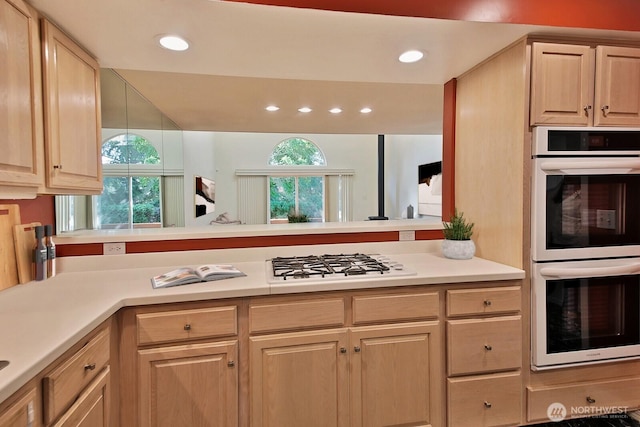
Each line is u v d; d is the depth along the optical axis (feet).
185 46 5.57
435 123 15.05
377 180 31.83
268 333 4.98
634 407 6.05
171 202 14.43
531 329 5.72
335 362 5.17
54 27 4.76
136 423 4.59
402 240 7.38
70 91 5.14
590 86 5.64
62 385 3.24
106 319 4.11
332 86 9.78
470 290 5.53
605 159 5.65
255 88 9.90
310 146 31.17
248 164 29.96
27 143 4.26
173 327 4.64
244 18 4.75
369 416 5.30
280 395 5.02
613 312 5.85
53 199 6.25
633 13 5.44
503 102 6.03
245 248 6.70
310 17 4.75
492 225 6.45
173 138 14.88
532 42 5.51
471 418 5.61
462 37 5.48
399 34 5.32
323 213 31.40
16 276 5.04
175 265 6.40
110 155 8.59
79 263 6.04
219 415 4.83
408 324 5.38
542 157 5.53
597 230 5.74
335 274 5.36
